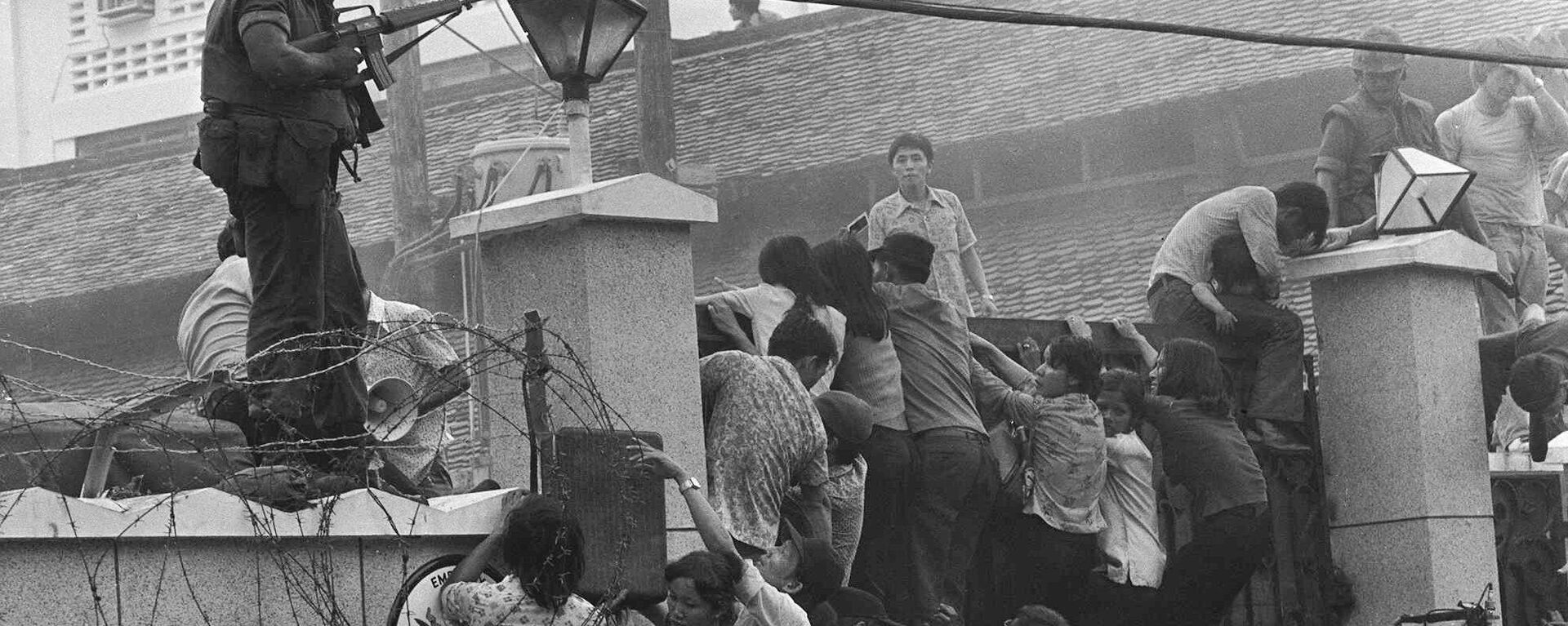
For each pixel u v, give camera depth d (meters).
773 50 29.02
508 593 6.39
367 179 27.50
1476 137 14.38
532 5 7.69
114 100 35.88
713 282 26.27
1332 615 11.28
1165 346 10.15
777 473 7.75
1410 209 11.28
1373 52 11.98
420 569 6.67
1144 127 24.62
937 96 26.52
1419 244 11.16
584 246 7.51
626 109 28.41
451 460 19.47
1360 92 12.16
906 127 26.20
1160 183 24.38
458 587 6.48
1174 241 10.90
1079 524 9.29
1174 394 10.10
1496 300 14.14
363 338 6.58
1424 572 11.12
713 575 6.84
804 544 7.61
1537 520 12.21
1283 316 10.95
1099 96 24.94
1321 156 12.11
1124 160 24.80
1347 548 11.36
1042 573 9.28
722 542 7.07
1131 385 9.62
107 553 6.00
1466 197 12.15
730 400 7.84
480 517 6.87
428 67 32.00
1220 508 9.97
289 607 6.37
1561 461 12.21
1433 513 11.16
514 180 20.52
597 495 7.02
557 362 7.48
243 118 6.44
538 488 7.24
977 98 26.14
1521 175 14.39
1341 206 12.08
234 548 6.28
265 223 6.56
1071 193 24.78
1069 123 24.75
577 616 6.45
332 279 6.77
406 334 7.04
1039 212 25.02
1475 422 11.46
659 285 7.70
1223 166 24.00
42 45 36.72
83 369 27.64
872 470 8.63
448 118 29.22
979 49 27.06
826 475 7.93
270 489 6.33
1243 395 10.95
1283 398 10.95
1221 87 23.84
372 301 7.63
